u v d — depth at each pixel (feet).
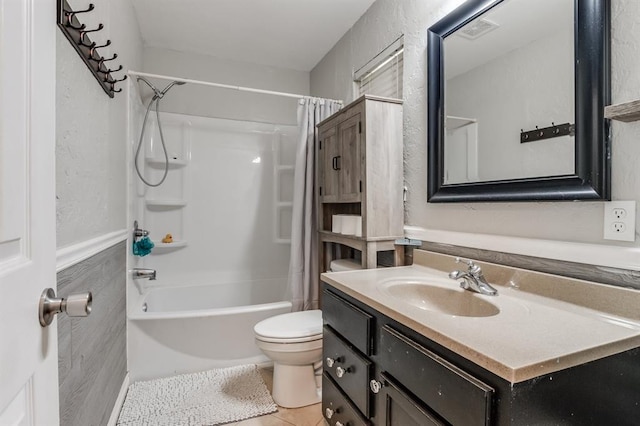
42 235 1.85
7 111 1.50
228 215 9.99
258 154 10.29
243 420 5.46
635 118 2.80
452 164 4.90
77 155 3.67
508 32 4.05
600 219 3.16
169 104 9.27
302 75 10.61
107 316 4.91
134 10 7.28
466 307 3.88
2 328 1.43
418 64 5.65
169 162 9.11
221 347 7.09
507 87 4.06
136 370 6.57
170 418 5.45
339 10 7.30
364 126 5.55
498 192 4.12
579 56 3.23
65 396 3.23
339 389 4.36
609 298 3.00
